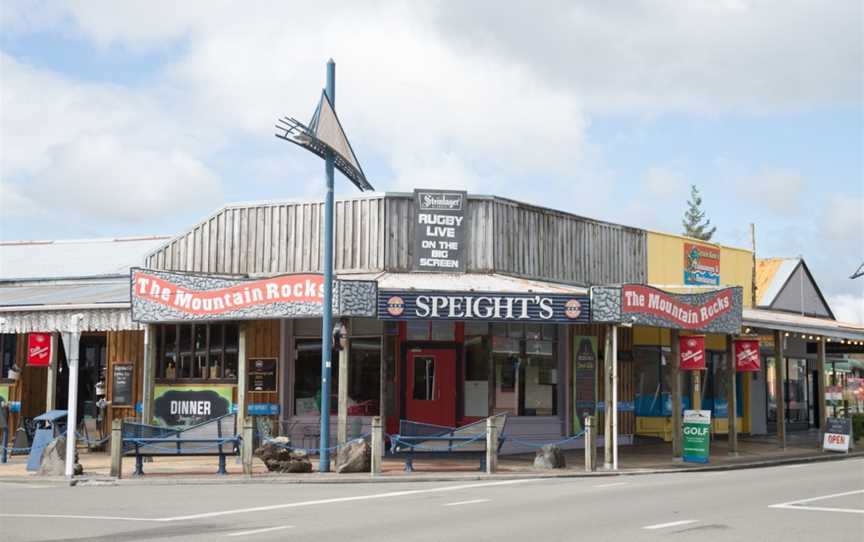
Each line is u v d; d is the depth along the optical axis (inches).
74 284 1222.3
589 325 1091.3
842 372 1841.8
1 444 1090.1
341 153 839.7
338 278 863.7
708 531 464.8
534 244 1062.4
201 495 657.6
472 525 492.1
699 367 961.5
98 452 1055.0
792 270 1568.7
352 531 471.8
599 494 648.4
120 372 1078.4
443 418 996.6
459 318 890.1
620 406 1141.1
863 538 442.6
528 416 1026.7
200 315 910.4
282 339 1008.2
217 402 1029.8
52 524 502.3
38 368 1137.4
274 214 1042.7
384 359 954.1
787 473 840.3
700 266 1325.0
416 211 1002.1
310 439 980.6
